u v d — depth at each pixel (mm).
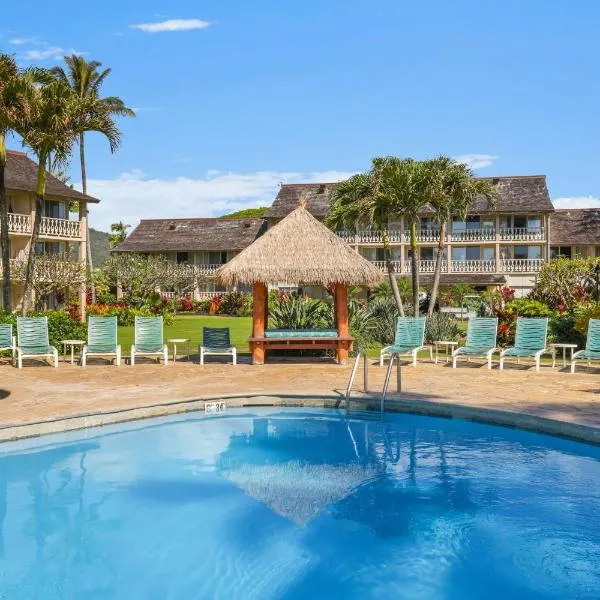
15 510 6816
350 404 11039
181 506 6922
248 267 15242
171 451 8961
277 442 9391
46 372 14258
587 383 12289
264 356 16016
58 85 18234
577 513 6688
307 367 15133
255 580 5367
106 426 9914
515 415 9516
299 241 15883
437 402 10422
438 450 8930
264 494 7293
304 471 8102
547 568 5578
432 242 47375
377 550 5906
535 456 8586
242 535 6227
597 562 5684
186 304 44906
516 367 14867
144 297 41250
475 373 13852
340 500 7078
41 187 18672
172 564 5625
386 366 15195
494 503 6961
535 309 19188
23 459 8570
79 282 32000
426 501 7051
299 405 11359
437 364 15555
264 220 55969
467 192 21969
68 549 5914
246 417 10836
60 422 9430
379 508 6836
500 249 48188
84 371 14430
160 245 54906
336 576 5398
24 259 30922
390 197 20891
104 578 5371
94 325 15867
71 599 5027
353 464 8352
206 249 53406
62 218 36281
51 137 17812
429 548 5953
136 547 5992
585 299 21125
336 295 16125
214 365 15508
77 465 8312
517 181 48719
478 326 15594
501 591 5172
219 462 8438
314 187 51875
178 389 11969
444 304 40188
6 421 9078
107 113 18953
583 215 51375
